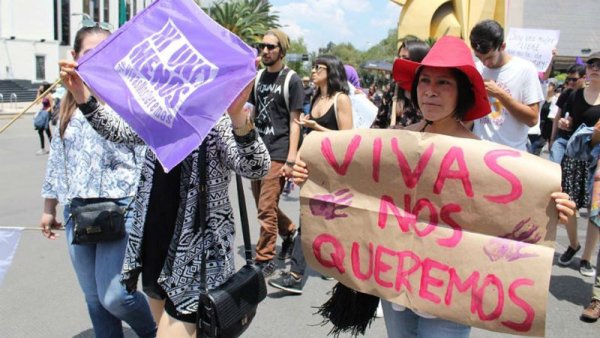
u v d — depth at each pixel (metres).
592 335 3.81
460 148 2.04
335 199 2.29
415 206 2.13
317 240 2.34
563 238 6.15
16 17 43.59
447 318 2.07
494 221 1.98
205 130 1.98
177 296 2.20
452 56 2.10
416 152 2.11
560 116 6.07
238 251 5.45
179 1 2.20
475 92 2.18
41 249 5.48
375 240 2.21
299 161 2.35
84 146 2.83
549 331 3.86
